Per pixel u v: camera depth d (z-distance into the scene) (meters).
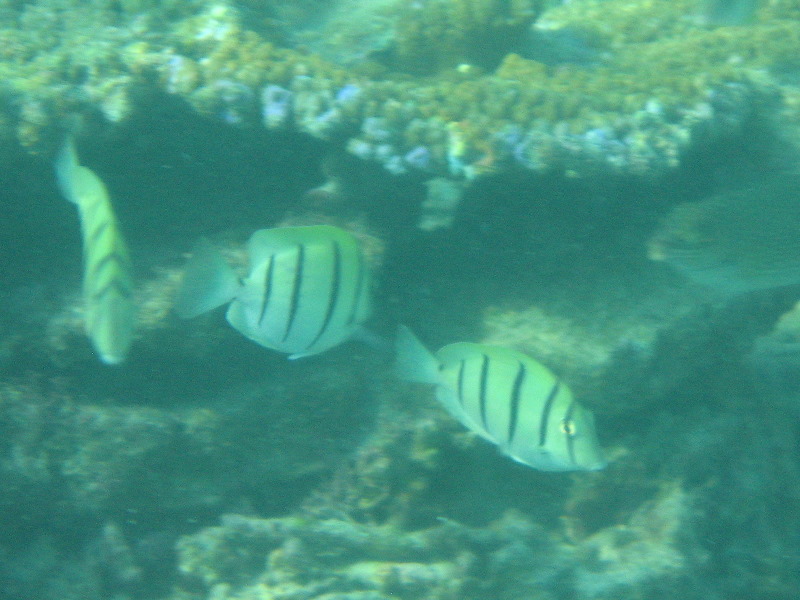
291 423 1.23
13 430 1.20
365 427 1.23
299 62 1.23
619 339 1.20
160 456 1.21
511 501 1.25
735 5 1.05
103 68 1.20
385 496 1.22
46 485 1.21
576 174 1.18
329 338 1.02
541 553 1.20
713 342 1.23
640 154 1.17
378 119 1.18
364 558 1.21
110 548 1.23
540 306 1.24
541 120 1.20
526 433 1.01
